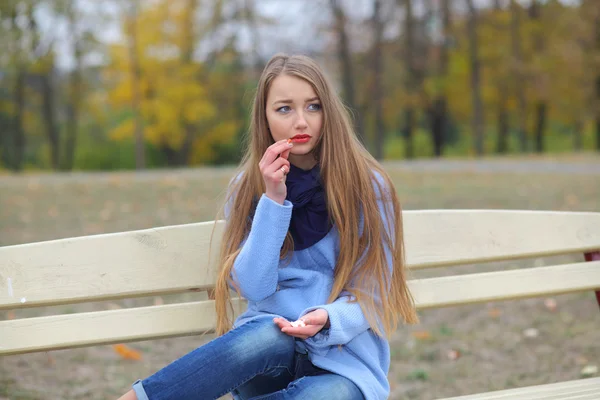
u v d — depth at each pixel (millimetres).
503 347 4406
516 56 30906
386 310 2156
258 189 2248
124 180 12414
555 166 16625
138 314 2225
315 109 2221
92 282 2197
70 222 7859
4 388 3494
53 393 3480
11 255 2152
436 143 36281
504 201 9836
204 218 8203
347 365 2107
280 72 2215
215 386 1868
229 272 2166
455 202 9797
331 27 29453
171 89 30562
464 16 30891
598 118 32219
